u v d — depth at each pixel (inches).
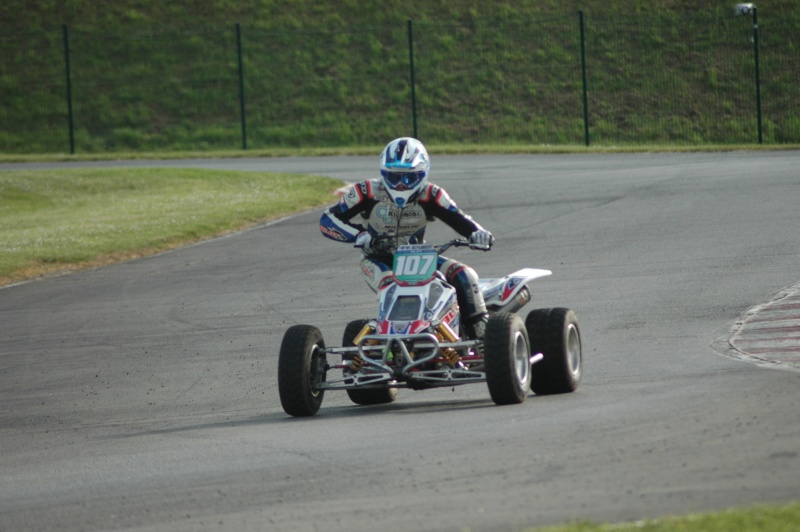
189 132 6835.6
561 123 6363.2
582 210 3159.5
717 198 3147.1
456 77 7022.6
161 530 842.2
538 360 1322.6
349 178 4461.1
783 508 731.4
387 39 7524.6
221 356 1862.7
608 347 1616.6
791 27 6899.6
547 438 1013.2
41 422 1515.7
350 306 2187.5
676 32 7066.9
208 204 3880.4
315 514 841.5
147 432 1341.0
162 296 2492.6
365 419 1252.5
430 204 1353.3
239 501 905.5
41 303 2529.5
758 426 978.1
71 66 7564.0
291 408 1307.8
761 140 5319.9
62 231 3454.7
